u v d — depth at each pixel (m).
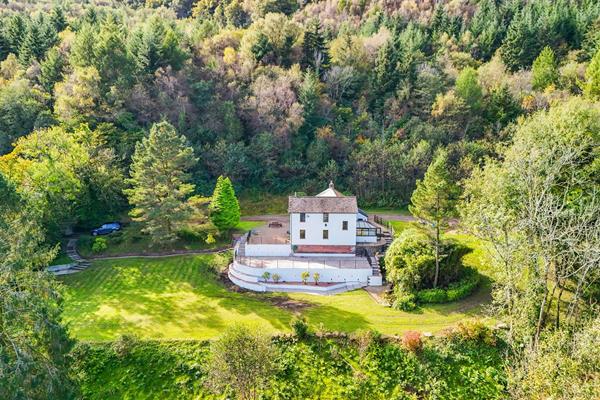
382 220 57.44
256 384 24.39
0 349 18.89
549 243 26.44
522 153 33.41
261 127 70.75
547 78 75.88
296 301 36.91
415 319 32.81
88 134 55.03
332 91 80.62
